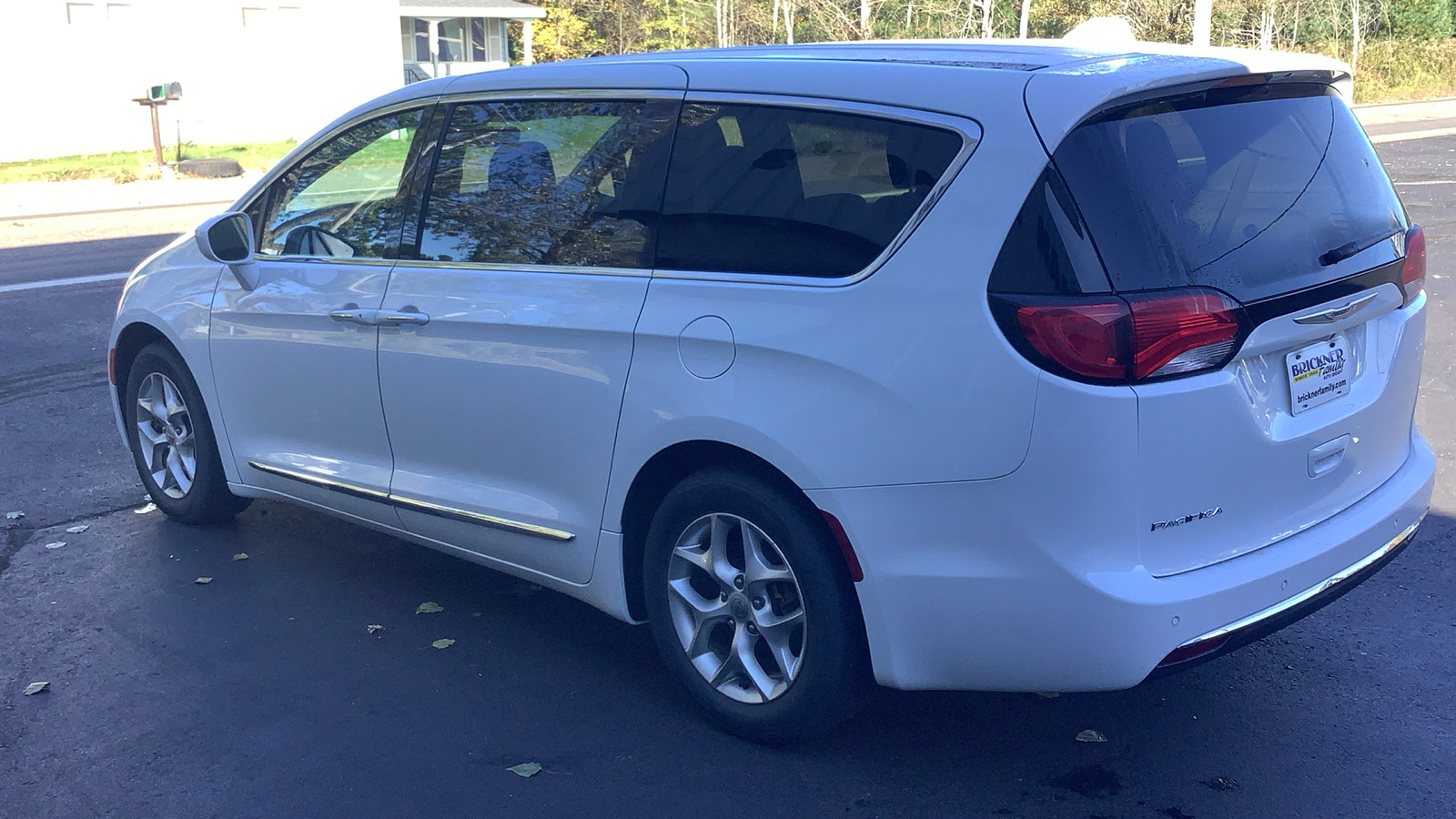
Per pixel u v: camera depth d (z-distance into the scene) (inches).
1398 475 138.2
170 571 189.2
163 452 209.2
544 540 148.0
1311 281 118.8
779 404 121.6
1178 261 110.0
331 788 128.3
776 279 124.0
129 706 146.5
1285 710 141.6
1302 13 1710.1
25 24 1012.5
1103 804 123.3
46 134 1039.6
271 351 178.9
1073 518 108.8
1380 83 1652.3
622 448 136.3
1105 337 106.3
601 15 2028.8
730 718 136.0
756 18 1801.2
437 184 159.2
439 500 159.2
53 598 178.9
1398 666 151.6
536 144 148.9
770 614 131.0
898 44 138.6
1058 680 113.5
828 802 124.6
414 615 172.2
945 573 114.8
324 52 1226.0
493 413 149.9
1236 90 121.3
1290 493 121.0
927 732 138.3
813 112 124.9
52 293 435.5
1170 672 113.0
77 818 123.7
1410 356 137.9
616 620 171.0
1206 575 113.2
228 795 127.3
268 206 183.9
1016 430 109.0
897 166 117.5
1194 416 110.6
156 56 1098.7
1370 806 122.1
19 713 145.0
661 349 131.2
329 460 175.8
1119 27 143.6
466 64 1536.7
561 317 140.2
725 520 132.0
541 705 145.9
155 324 197.5
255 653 160.4
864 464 116.8
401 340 158.9
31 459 248.4
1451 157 767.7
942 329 112.1
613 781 129.0
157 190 817.5
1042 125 110.0
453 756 134.3
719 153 131.4
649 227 135.8
